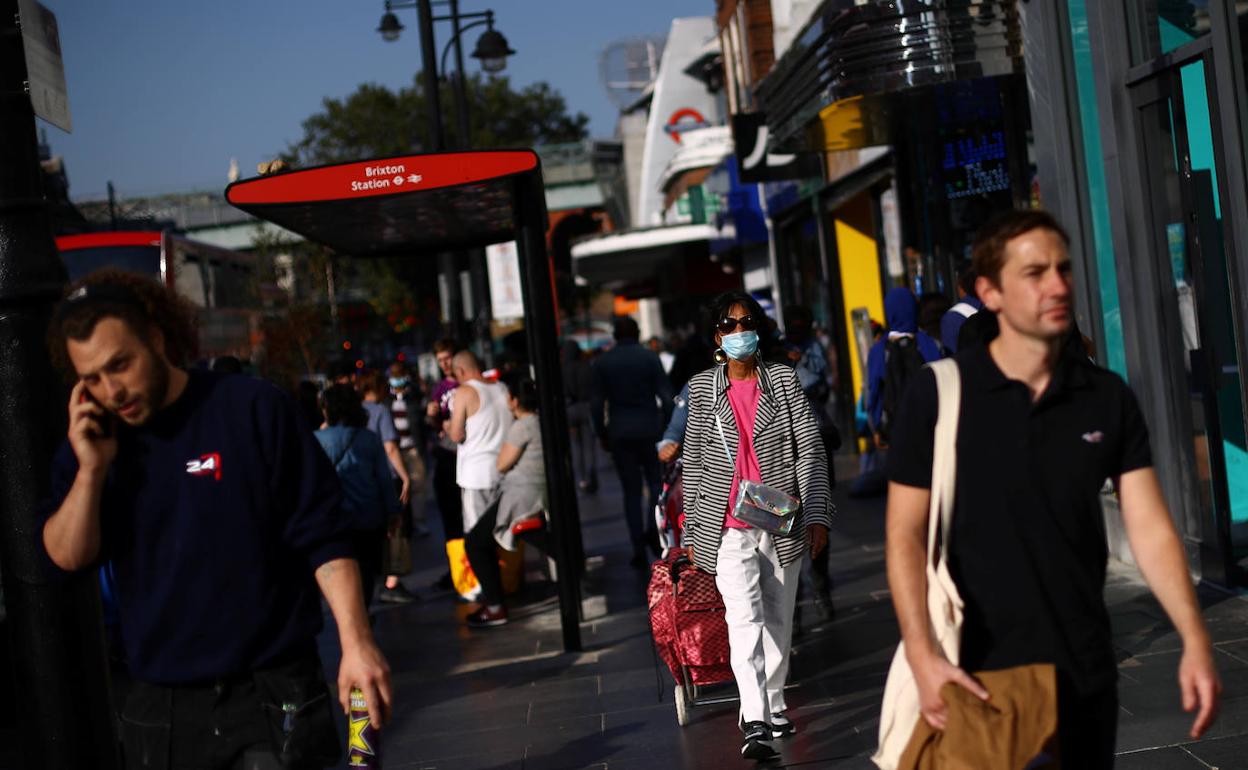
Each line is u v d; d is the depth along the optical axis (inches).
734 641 221.5
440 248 410.6
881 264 629.6
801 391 232.7
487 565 370.9
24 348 145.3
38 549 121.4
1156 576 115.6
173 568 120.2
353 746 123.1
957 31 396.2
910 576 117.4
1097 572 117.6
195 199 2278.5
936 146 490.6
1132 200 315.3
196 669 120.8
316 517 123.5
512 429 370.6
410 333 2664.9
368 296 2297.0
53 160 1386.6
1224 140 265.9
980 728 112.3
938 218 499.2
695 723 245.1
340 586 123.3
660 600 243.8
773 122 523.5
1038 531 114.8
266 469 122.0
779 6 799.7
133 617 122.0
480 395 378.0
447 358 468.1
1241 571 285.0
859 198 700.7
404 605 427.5
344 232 363.9
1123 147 315.6
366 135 2659.9
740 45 963.3
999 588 115.0
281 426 123.1
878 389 449.7
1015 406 115.5
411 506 604.7
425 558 542.3
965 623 117.0
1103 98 321.1
